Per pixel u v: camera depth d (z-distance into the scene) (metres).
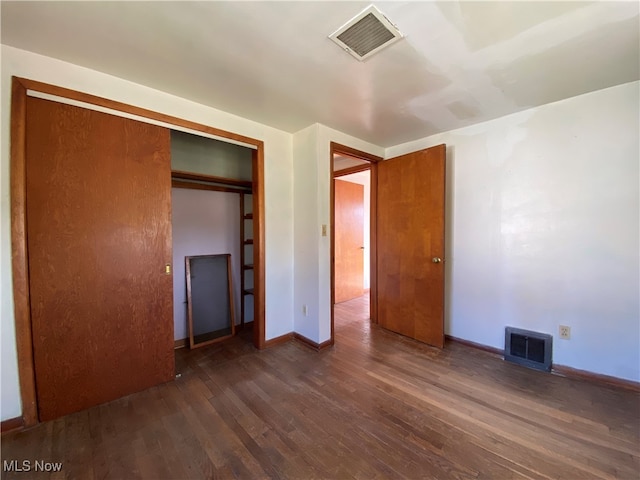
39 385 1.72
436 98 2.21
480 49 1.60
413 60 1.70
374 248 3.59
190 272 3.02
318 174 2.75
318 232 2.78
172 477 1.35
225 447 1.54
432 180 2.85
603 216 2.13
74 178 1.80
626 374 2.08
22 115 1.62
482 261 2.76
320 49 1.60
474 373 2.33
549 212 2.36
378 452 1.50
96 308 1.90
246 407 1.88
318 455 1.48
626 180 2.04
